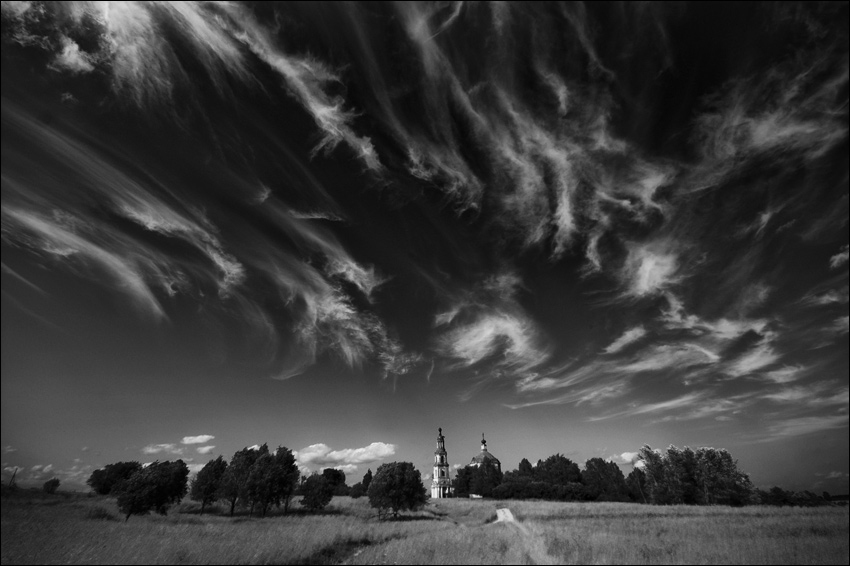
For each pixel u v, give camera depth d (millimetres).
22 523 28219
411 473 48375
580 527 30688
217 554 22516
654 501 62156
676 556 21172
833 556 21000
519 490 81688
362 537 28234
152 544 24375
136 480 36875
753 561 20734
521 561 20250
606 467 94312
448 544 24078
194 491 50781
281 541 25344
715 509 41406
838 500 31688
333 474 97188
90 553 22797
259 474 47312
